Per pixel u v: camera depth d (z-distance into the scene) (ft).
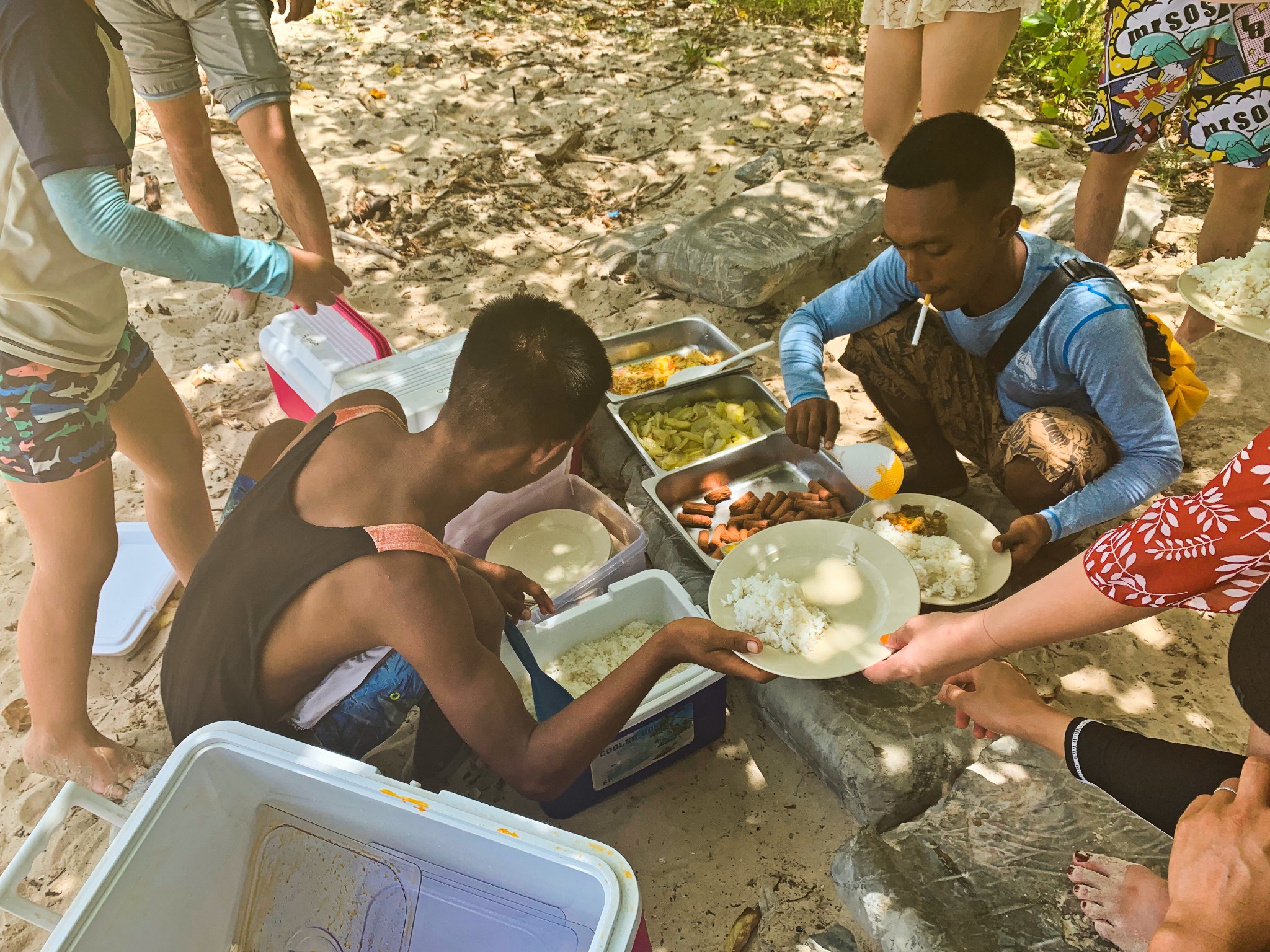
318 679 5.59
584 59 17.76
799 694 7.26
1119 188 10.43
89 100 5.49
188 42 9.30
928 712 7.07
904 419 8.84
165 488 7.88
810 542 7.25
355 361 8.94
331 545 5.06
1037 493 7.56
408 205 14.08
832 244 12.30
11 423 6.10
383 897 5.25
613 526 8.86
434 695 5.15
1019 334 7.43
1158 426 7.00
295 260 6.72
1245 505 3.88
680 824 7.04
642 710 6.58
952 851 6.41
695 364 10.53
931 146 6.54
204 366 11.53
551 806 6.95
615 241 13.23
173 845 5.04
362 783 4.93
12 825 7.35
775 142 15.38
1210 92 9.16
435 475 5.39
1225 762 4.74
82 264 6.07
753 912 6.47
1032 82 16.30
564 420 5.22
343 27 18.62
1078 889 5.98
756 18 19.01
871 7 10.70
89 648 7.01
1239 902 4.01
